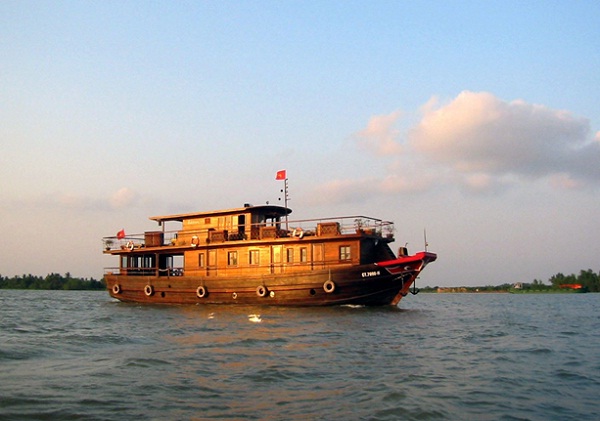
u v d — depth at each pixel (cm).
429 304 6262
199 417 1153
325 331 2595
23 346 2014
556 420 1155
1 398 1270
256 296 4003
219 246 4294
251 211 4334
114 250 4947
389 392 1350
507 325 3133
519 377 1564
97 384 1430
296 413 1185
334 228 3866
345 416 1165
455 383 1478
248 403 1263
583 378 1557
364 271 3712
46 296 8275
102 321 3312
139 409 1207
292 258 3994
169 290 4519
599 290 13938
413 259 3641
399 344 2203
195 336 2433
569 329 2933
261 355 1898
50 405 1226
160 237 4766
